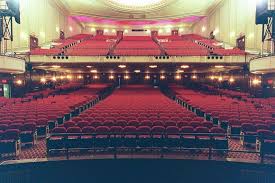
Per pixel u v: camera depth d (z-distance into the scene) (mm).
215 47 26172
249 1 21156
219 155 6758
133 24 42281
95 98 16984
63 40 30297
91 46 26359
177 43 29375
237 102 13781
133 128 7473
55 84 26406
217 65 20141
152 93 21203
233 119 9141
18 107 11727
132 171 6434
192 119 8836
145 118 9000
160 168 6395
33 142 7703
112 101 14266
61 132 7309
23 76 19656
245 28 22172
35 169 6219
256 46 19500
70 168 6352
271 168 6000
